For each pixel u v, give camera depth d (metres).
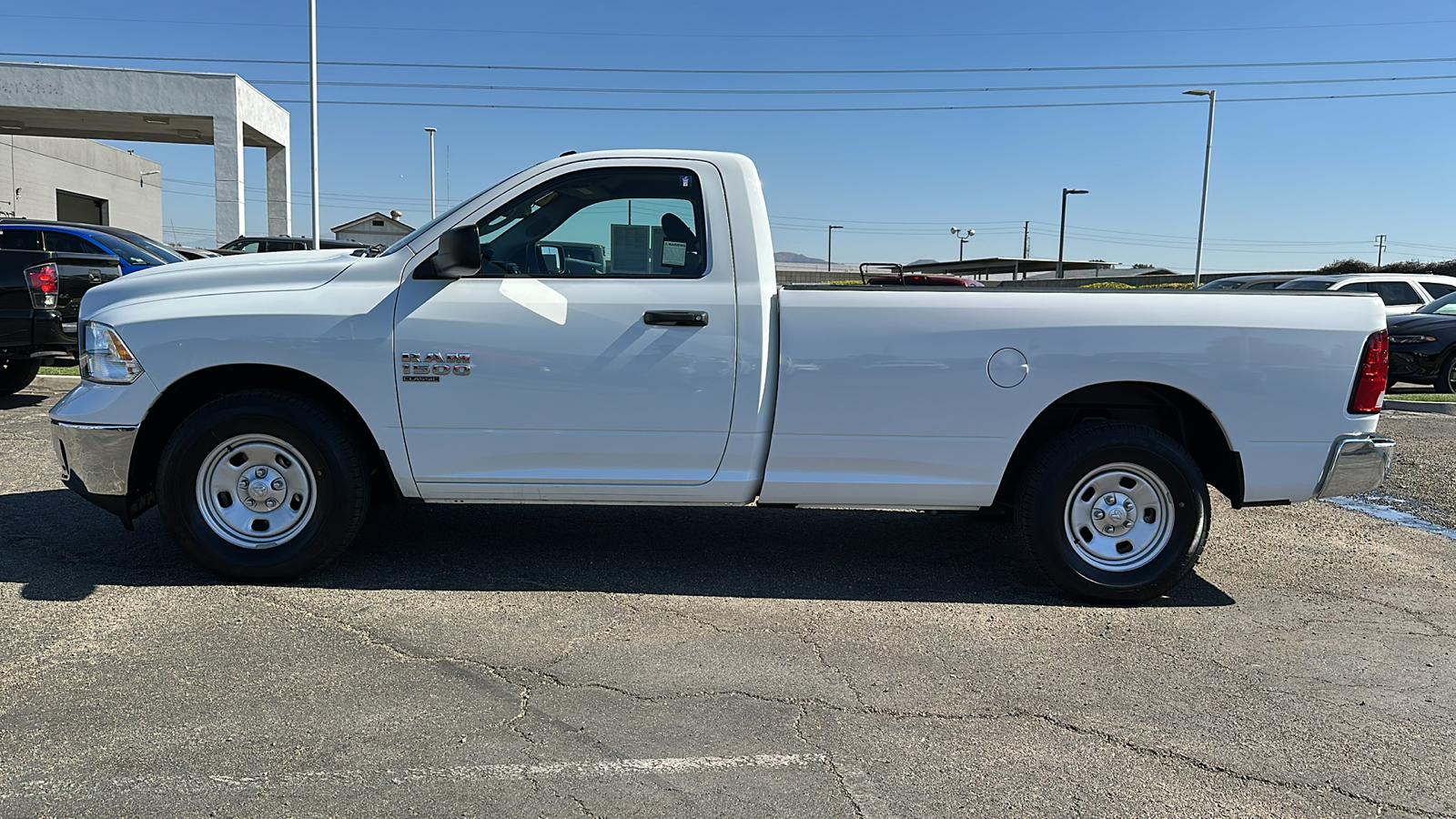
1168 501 4.17
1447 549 5.29
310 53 21.59
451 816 2.47
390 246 4.26
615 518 5.55
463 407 4.07
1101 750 2.90
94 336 4.10
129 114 24.97
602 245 4.18
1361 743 2.98
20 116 25.80
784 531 5.38
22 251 8.05
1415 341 12.24
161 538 4.82
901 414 4.08
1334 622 4.09
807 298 4.04
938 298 4.06
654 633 3.78
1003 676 3.44
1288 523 5.82
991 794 2.64
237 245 19.47
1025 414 4.09
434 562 4.59
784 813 2.52
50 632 3.60
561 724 2.98
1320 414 4.12
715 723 3.02
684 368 4.05
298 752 2.77
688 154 4.20
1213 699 3.28
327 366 4.02
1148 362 4.04
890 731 3.00
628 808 2.53
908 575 4.62
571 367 4.04
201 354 4.00
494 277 4.11
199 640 3.57
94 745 2.77
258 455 4.12
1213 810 2.59
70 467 4.12
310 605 3.96
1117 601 4.23
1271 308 4.09
